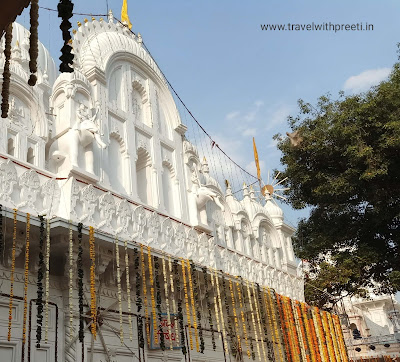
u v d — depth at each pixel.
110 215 12.98
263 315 18.88
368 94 20.77
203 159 22.27
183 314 15.70
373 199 20.14
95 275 12.83
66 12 5.23
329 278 23.20
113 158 15.98
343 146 20.50
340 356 23.16
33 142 13.42
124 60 18.39
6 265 11.16
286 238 25.45
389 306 46.88
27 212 11.17
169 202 17.94
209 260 16.58
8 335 10.06
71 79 14.88
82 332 11.30
